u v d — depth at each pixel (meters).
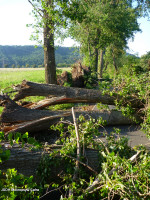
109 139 4.20
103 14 20.83
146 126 5.79
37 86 7.49
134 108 6.76
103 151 3.55
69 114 6.68
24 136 1.76
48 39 12.13
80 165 3.50
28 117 6.42
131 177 2.55
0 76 24.88
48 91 7.49
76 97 7.35
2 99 6.38
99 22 20.53
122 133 6.50
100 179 2.83
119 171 2.79
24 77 23.16
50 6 11.25
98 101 7.34
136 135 6.31
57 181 3.74
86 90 7.41
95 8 20.55
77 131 4.16
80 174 3.29
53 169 3.70
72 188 2.77
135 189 2.32
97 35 21.83
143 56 20.47
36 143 1.81
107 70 37.34
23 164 3.68
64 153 3.61
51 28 11.70
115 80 7.32
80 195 2.77
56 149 3.83
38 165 3.73
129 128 7.04
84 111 7.08
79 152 3.62
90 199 2.79
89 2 20.73
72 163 3.52
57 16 11.16
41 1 10.99
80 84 15.33
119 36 24.31
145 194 2.30
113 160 2.95
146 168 2.67
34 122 6.25
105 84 7.14
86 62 23.52
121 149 3.86
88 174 3.59
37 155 3.75
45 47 12.16
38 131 6.57
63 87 7.50
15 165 3.64
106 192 2.50
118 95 7.03
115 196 2.89
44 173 3.63
